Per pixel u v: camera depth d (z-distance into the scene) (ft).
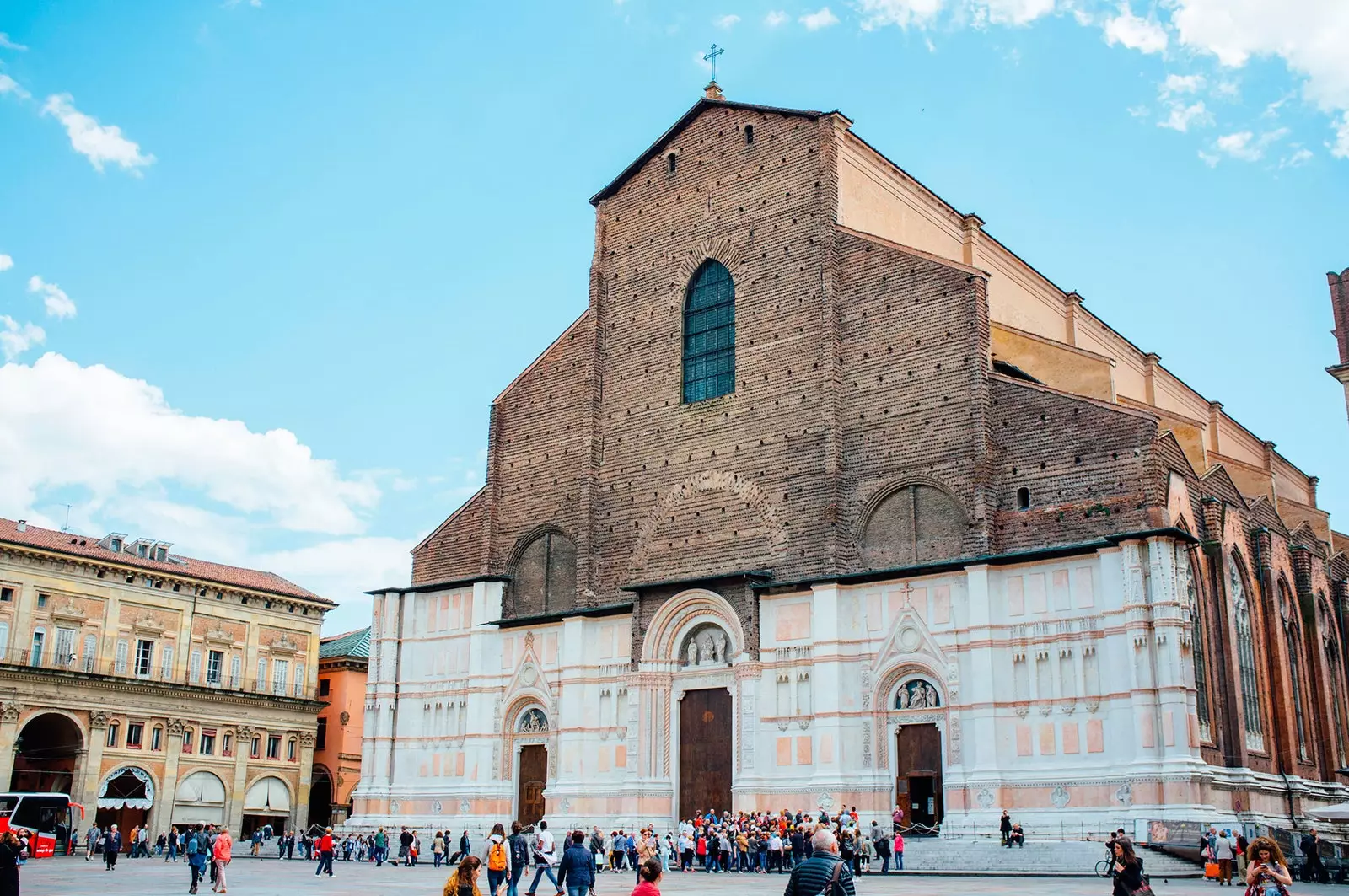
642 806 179.83
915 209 208.13
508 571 210.79
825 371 180.65
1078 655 149.79
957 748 155.63
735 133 204.23
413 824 205.16
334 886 129.08
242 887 127.85
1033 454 161.68
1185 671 142.41
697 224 204.54
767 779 169.37
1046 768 148.97
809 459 179.11
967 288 171.12
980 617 156.66
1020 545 159.63
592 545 200.44
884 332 178.40
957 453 166.61
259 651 288.10
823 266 185.16
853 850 137.49
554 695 196.44
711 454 191.21
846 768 163.02
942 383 170.40
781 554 178.29
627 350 208.23
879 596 166.91
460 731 205.67
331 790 306.76
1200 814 136.26
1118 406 155.22
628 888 129.59
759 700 172.96
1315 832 155.94
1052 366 178.81
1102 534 152.66
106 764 254.47
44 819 236.22
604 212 219.00
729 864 157.99
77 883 135.03
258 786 282.36
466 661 208.33
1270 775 163.53
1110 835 133.08
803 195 191.31
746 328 192.75
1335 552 227.20
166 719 266.16
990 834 148.66
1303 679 183.73
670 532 192.75
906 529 169.78
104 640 258.98
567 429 210.38
